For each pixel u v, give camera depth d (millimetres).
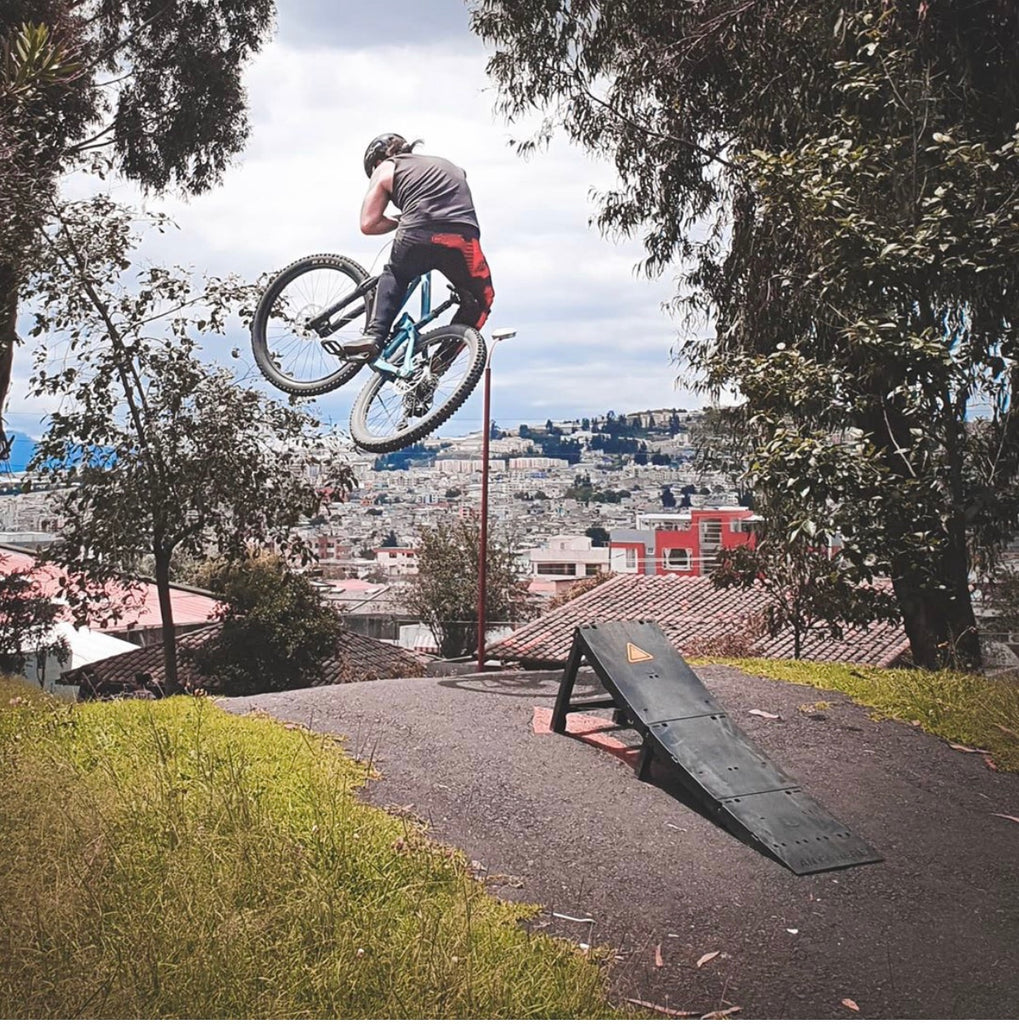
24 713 6312
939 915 4723
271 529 13945
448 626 36906
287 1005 3535
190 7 19078
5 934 3758
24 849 4293
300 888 4238
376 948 3889
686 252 12844
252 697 7500
